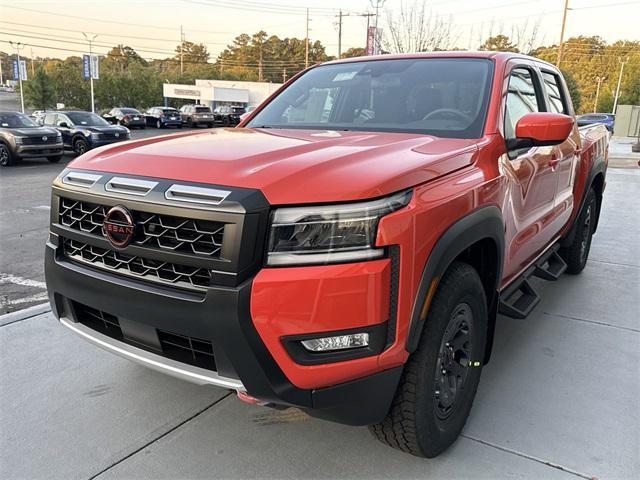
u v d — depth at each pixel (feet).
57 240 8.24
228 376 6.71
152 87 193.47
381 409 7.04
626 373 11.16
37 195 35.19
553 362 11.59
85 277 7.59
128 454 8.47
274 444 8.75
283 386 6.51
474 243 8.37
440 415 8.14
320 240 6.31
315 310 6.27
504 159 9.45
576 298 15.58
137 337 7.41
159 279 6.93
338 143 8.25
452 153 8.09
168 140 9.00
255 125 11.75
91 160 8.19
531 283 16.89
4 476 7.91
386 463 8.29
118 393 10.21
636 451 8.61
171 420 9.39
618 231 24.84
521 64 11.71
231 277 6.31
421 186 7.05
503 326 13.48
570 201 14.84
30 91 159.74
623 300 15.48
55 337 12.51
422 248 6.82
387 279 6.49
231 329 6.36
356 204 6.34
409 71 11.35
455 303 7.73
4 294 15.66
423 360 7.31
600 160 17.16
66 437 8.86
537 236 12.11
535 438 8.91
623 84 242.78
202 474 8.03
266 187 6.37
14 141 53.57
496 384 10.62
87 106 175.11
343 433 9.09
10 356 11.55
